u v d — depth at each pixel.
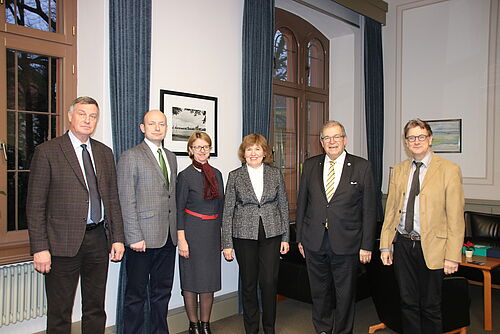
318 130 5.50
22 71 2.78
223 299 3.69
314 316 2.89
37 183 2.14
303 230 2.87
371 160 5.47
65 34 2.89
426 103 5.49
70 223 2.20
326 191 2.76
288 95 4.95
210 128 3.62
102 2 2.99
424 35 5.49
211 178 2.86
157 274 2.78
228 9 3.79
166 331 2.82
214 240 2.90
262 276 2.89
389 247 2.70
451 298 2.98
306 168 2.93
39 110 2.86
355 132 5.52
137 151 2.63
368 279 3.81
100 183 2.35
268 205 2.89
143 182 2.59
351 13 5.40
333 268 2.76
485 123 5.05
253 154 2.91
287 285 3.84
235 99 3.86
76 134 2.29
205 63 3.59
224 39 3.75
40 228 2.13
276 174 2.98
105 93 3.00
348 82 5.54
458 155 5.26
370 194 2.71
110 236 2.42
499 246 4.41
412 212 2.53
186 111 3.43
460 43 5.22
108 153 2.45
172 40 3.34
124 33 2.95
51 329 2.22
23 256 2.67
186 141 3.43
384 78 5.83
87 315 2.36
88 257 2.30
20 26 2.69
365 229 2.71
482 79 5.07
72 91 2.93
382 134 5.71
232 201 2.92
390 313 3.14
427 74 5.48
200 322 3.01
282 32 4.93
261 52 3.96
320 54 5.55
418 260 2.53
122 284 2.93
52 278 2.21
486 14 5.02
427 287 2.52
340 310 2.74
